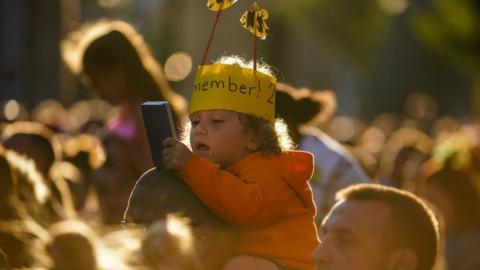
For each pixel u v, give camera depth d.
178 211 6.30
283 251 6.75
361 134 28.48
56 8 23.25
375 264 5.94
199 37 43.41
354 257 5.94
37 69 23.20
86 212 10.24
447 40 42.88
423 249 5.98
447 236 11.18
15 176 6.94
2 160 6.89
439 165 11.33
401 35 70.31
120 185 10.32
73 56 10.60
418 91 71.06
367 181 10.48
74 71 10.65
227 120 6.82
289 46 60.59
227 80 6.82
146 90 10.42
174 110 10.48
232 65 6.86
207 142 6.84
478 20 42.50
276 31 58.66
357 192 6.03
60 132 17.77
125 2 47.44
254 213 6.63
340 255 5.95
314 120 10.30
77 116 21.62
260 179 6.74
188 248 5.41
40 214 6.98
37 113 20.25
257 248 6.71
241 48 44.38
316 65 66.12
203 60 7.01
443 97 70.88
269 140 6.86
